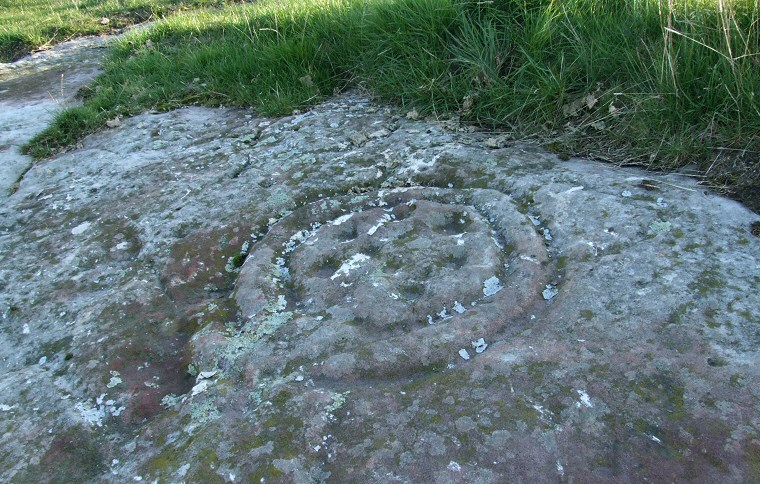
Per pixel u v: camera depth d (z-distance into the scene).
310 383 1.81
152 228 2.64
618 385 1.67
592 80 3.12
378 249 2.32
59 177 3.42
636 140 2.81
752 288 1.90
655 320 1.83
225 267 2.43
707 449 1.50
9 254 2.70
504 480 1.48
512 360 1.77
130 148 3.66
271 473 1.55
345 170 2.90
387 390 1.75
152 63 5.07
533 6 3.62
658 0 3.16
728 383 1.63
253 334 1.99
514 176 2.63
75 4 8.80
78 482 1.66
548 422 1.59
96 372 1.96
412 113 3.43
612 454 1.51
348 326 1.96
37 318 2.27
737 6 3.00
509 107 3.24
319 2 4.89
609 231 2.21
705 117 2.74
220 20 5.79
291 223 2.53
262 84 4.16
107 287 2.40
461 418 1.62
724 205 2.27
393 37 3.87
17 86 5.48
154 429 1.76
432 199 2.57
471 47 3.57
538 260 2.13
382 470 1.53
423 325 1.97
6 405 1.90
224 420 1.72
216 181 2.99
